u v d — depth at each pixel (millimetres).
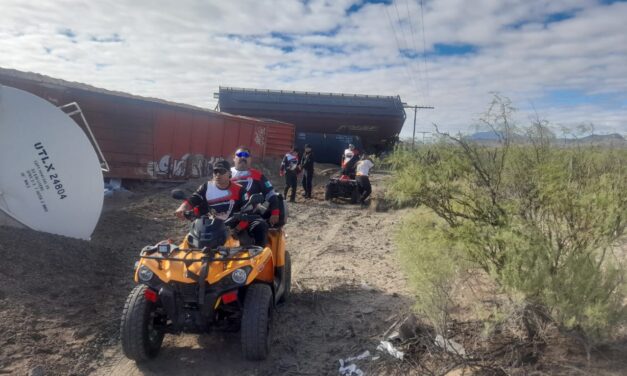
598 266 4051
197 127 17938
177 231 10375
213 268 4586
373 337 5254
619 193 4074
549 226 4352
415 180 4715
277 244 5906
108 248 8039
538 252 4113
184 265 4598
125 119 14945
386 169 5359
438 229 4613
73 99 13570
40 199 8008
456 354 4141
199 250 4734
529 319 4371
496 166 4664
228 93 28922
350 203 16641
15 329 5055
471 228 4418
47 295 5961
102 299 6164
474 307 4781
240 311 4871
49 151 8039
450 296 4684
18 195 7863
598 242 4113
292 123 29172
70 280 6500
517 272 4141
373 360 4672
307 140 30000
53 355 4762
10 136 7820
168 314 4566
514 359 4176
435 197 4707
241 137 21484
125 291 6527
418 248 4523
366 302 6449
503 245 4309
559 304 4023
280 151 25438
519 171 4539
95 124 14203
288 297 6535
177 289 4559
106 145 14516
